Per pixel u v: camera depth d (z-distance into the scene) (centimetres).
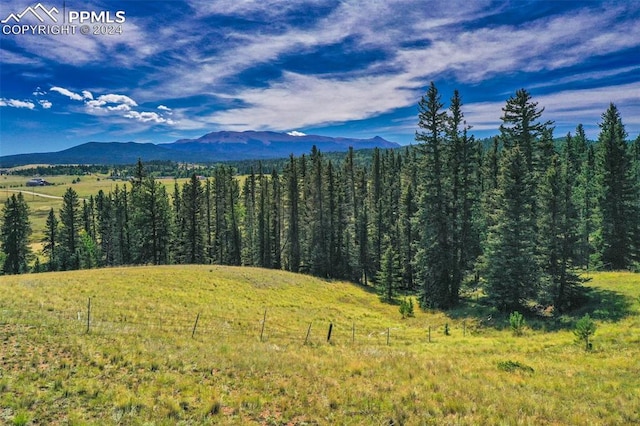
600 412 1142
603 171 4609
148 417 1017
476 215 4762
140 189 6088
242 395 1213
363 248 6369
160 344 1703
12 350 1380
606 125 4938
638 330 2042
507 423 1050
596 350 1856
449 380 1430
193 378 1334
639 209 4484
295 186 6531
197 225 6688
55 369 1262
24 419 934
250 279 4238
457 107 3734
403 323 3334
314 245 6272
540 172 3681
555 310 2866
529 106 3659
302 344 2184
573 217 2981
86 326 1841
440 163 3788
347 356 1814
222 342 1938
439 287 3816
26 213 7081
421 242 3953
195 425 1005
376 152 7388
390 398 1231
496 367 1638
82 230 8438
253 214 7956
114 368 1345
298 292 4150
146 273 3884
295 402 1196
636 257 4450
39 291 2675
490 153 5097
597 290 2991
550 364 1664
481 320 2925
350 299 4341
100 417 992
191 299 3167
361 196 7375
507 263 2992
